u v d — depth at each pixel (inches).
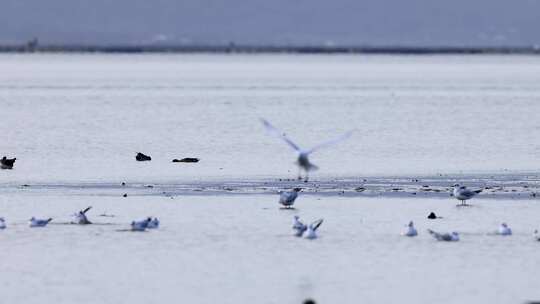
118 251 1476.4
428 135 3152.1
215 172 2287.2
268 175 2244.1
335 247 1504.7
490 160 2529.5
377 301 1248.8
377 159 2544.3
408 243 1533.0
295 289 1294.3
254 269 1384.1
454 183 2134.6
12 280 1328.7
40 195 1948.8
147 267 1391.5
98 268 1386.6
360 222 1690.5
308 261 1424.7
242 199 1910.7
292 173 2276.1
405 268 1389.0
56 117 3745.1
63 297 1259.2
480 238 1567.4
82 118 3713.1
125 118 3742.6
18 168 2333.9
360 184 2111.2
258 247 1503.4
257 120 3715.6
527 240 1552.7
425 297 1263.5
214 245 1514.5
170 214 1752.0
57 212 1768.0
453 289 1295.5
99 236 1569.9
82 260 1425.9
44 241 1534.2
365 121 3688.5
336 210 1800.0
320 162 2482.8
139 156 2502.5
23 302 1238.9
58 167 2356.1
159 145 2844.5
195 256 1450.5
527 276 1352.1
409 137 3090.6
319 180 2170.3
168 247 1501.0
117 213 1760.6
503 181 2165.4
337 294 1274.6
